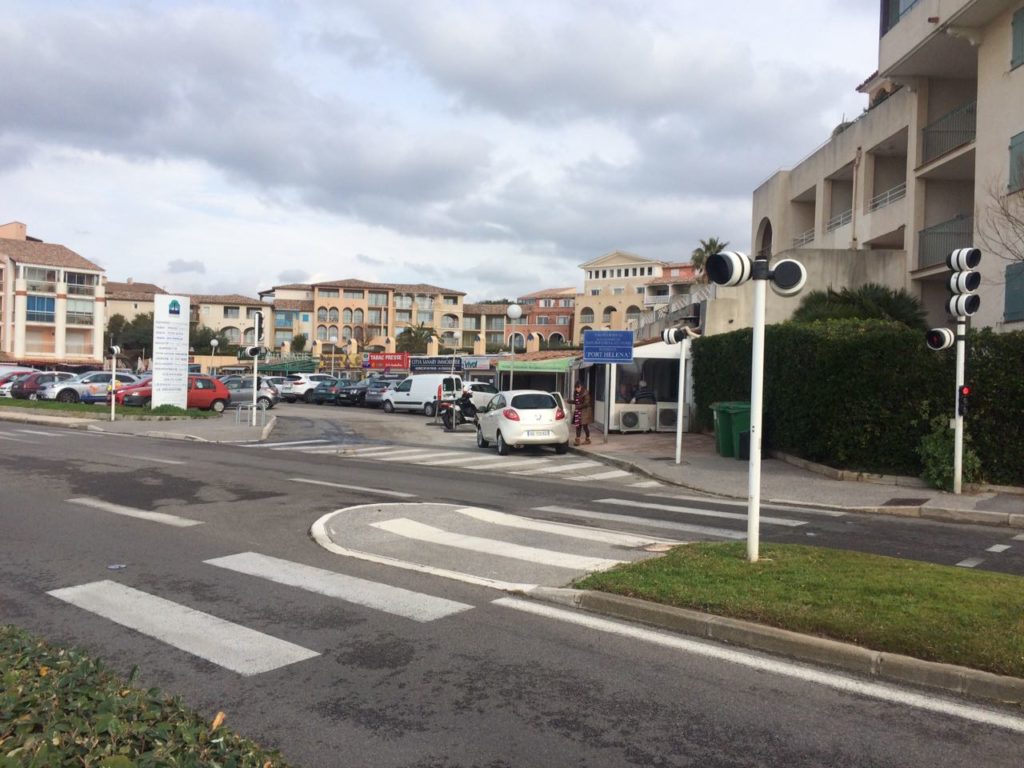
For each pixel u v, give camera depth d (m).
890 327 14.81
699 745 3.92
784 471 15.61
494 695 4.52
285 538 8.86
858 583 6.18
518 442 19.48
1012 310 17.81
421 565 7.54
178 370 31.94
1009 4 18.50
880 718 4.22
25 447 18.81
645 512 11.07
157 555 8.01
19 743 2.86
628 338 20.89
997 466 13.03
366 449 20.91
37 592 6.64
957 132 22.70
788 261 6.96
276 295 106.31
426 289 105.81
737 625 5.43
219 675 4.82
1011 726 4.12
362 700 4.45
